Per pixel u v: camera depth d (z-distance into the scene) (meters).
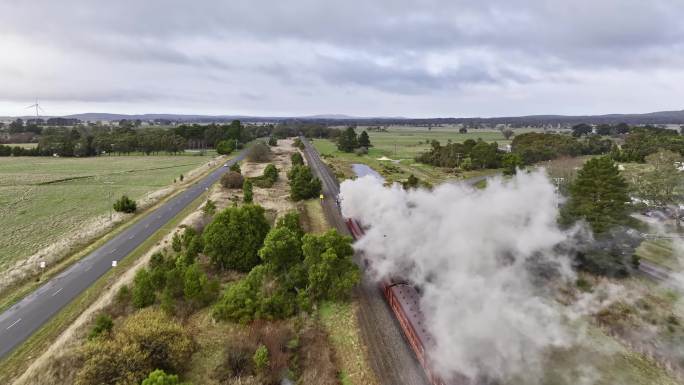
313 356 34.16
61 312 39.59
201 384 30.47
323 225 69.75
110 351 28.83
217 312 38.81
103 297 42.38
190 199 90.25
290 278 44.66
